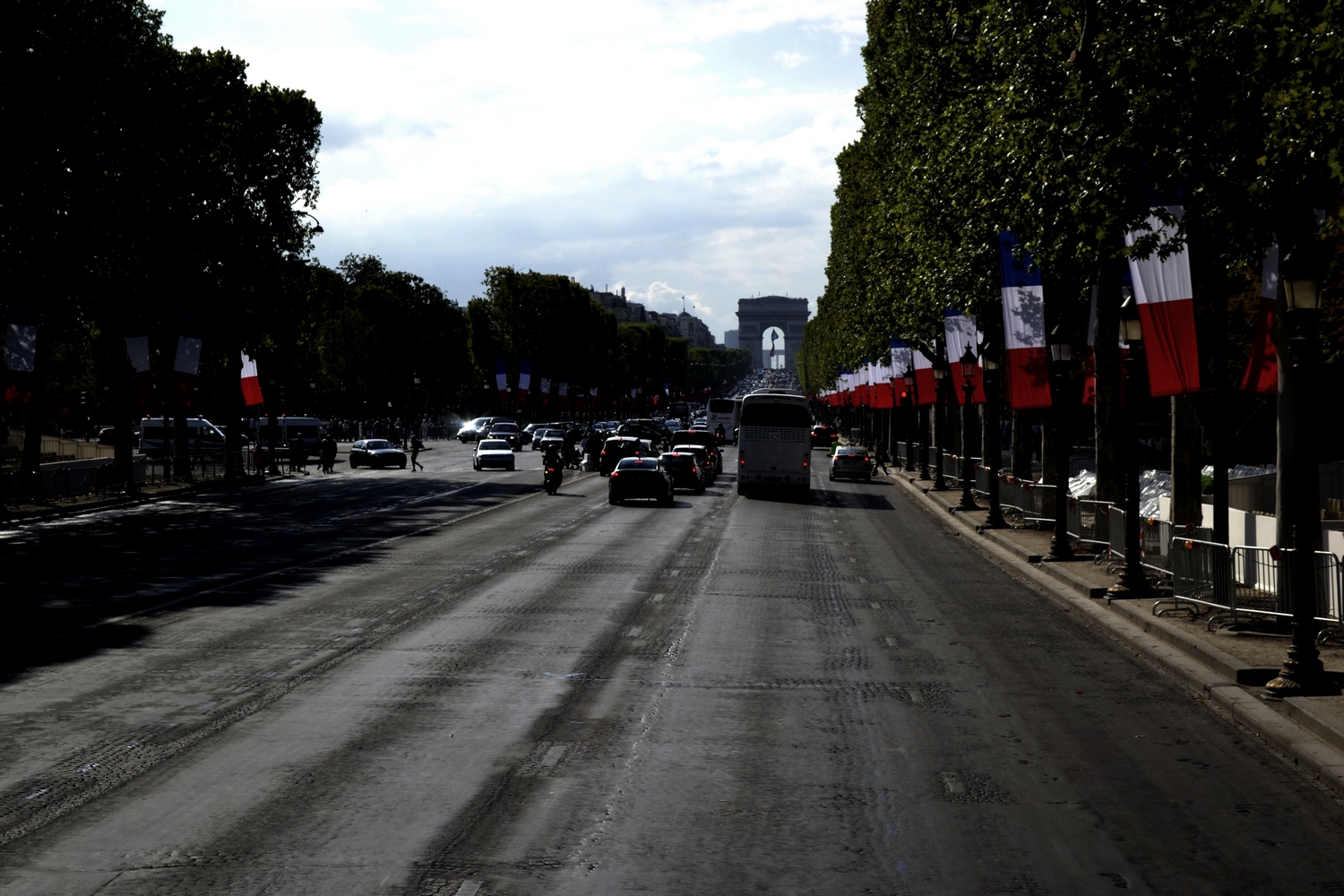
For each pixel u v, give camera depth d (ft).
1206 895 25.54
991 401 154.81
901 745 38.04
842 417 449.06
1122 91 59.41
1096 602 71.00
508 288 441.68
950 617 65.77
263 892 24.89
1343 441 117.60
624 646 54.85
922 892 25.36
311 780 33.09
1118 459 97.55
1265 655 50.67
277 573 81.05
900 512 147.43
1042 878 26.37
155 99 151.02
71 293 150.10
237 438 209.77
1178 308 70.03
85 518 132.57
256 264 202.59
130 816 29.86
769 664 51.24
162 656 51.52
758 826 29.60
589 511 140.05
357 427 428.15
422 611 64.59
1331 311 79.10
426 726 39.50
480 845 27.91
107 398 306.76
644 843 28.19
